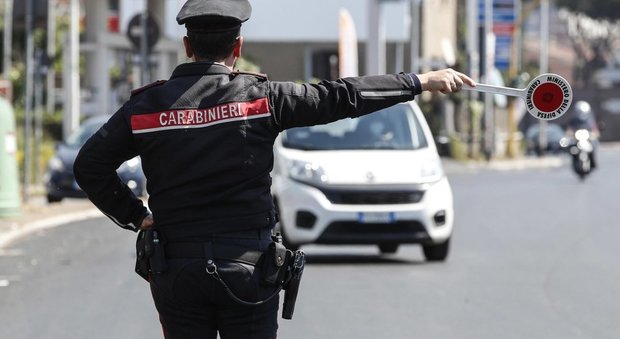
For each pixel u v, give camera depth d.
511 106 100.06
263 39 78.31
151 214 10.51
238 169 10.05
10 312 22.09
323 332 20.09
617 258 30.80
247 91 10.12
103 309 22.47
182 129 10.04
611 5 193.62
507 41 97.56
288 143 30.78
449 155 93.62
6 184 39.28
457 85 10.34
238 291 10.05
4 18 75.62
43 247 32.56
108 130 10.17
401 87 10.28
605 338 19.72
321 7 78.44
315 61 81.19
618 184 63.44
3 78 72.94
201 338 10.27
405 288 25.16
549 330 20.41
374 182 29.27
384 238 29.17
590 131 66.88
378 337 19.66
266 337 10.29
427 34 101.88
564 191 57.59
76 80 64.81
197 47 10.23
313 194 29.22
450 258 30.84
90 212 43.25
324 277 26.88
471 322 21.11
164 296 10.23
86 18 88.75
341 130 31.09
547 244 34.25
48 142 65.75
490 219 42.50
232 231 10.07
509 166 86.69
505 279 26.62
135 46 49.66
